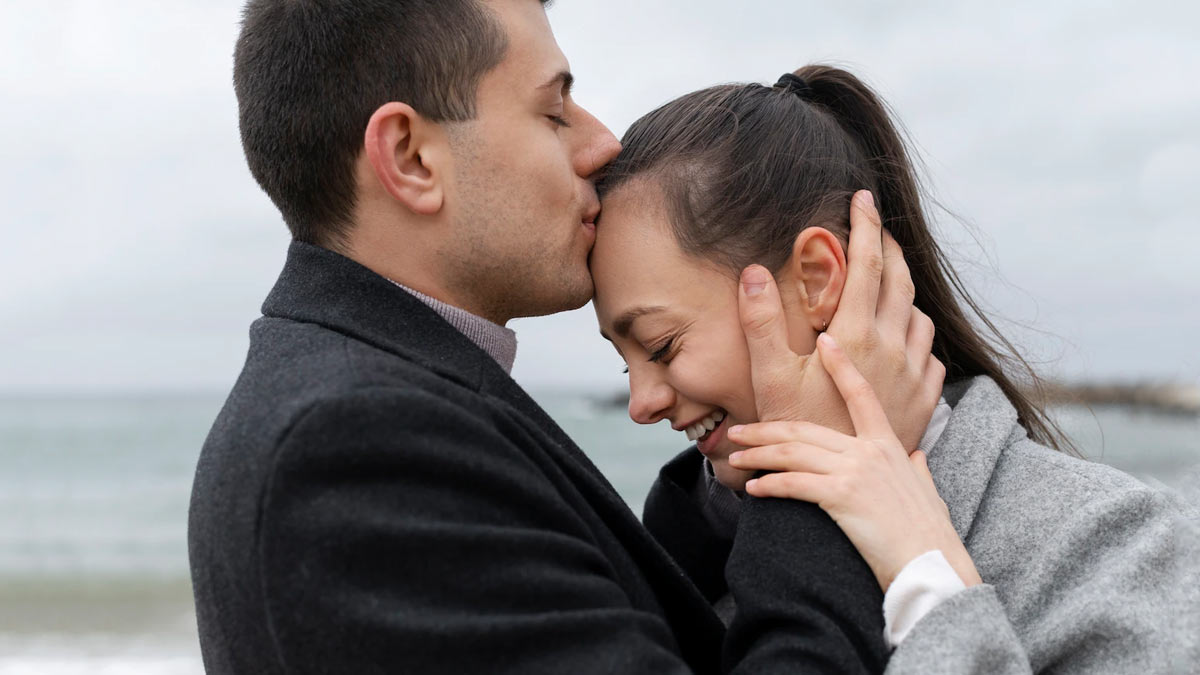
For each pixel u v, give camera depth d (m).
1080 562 1.63
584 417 46.38
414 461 1.37
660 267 1.82
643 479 23.08
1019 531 1.70
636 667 1.35
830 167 1.92
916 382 1.79
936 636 1.43
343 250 1.76
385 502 1.34
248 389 1.56
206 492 1.54
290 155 1.73
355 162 1.69
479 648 1.31
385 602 1.30
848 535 1.56
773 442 1.70
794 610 1.49
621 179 1.89
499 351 1.83
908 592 1.47
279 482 1.32
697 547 2.17
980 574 1.69
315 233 1.78
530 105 1.73
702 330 1.82
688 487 2.25
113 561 15.60
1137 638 1.50
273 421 1.40
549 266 1.77
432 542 1.33
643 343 1.87
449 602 1.33
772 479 1.64
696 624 1.72
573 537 1.53
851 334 1.76
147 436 39.59
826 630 1.44
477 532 1.36
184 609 12.21
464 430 1.45
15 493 23.66
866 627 1.46
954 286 2.18
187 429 44.12
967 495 1.76
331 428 1.34
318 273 1.68
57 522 19.47
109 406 76.75
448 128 1.68
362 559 1.30
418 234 1.71
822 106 2.10
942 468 1.80
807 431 1.68
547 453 1.67
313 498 1.32
